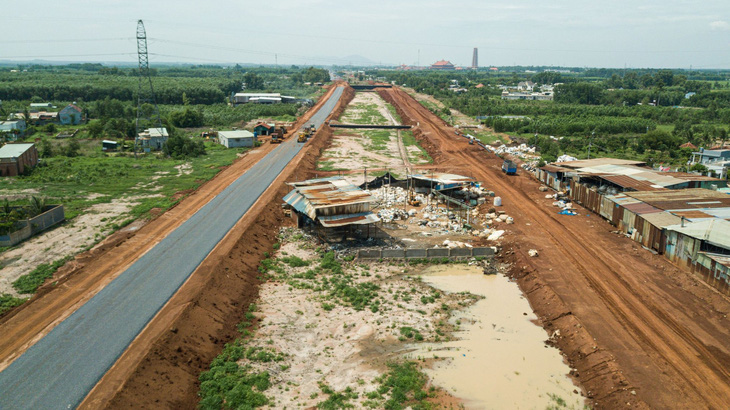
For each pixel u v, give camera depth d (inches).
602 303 1592.0
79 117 5649.6
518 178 3294.8
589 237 2182.6
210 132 4884.4
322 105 7519.7
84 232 2135.8
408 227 2384.4
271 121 5964.6
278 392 1201.4
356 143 4717.0
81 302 1502.2
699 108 7682.1
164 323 1358.3
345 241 2190.0
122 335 1311.5
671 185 2506.2
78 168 3371.1
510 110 6939.0
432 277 1887.3
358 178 3302.2
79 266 1792.6
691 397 1143.0
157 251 1904.5
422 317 1579.7
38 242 2017.7
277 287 1760.6
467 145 4421.8
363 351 1389.0
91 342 1284.4
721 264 1612.9
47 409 1037.2
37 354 1234.6
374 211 2586.1
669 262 1884.8
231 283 1685.5
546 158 3732.8
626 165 3002.0
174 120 5521.7
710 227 1760.6
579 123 5506.9
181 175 3221.0
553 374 1293.1
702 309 1550.2
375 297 1706.4
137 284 1616.6
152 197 2696.9
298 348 1397.6
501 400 1186.0
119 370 1155.9
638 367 1251.2
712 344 1362.0
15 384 1117.1
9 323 1385.3
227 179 3122.5
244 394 1171.9
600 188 2645.2
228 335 1424.7
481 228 2377.0
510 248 2069.4
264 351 1362.0
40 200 2309.3
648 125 5551.2
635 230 2121.1
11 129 4753.9
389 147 4566.9
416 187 2970.0
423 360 1347.2
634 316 1512.1
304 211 2220.7
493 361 1346.0
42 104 6594.5
